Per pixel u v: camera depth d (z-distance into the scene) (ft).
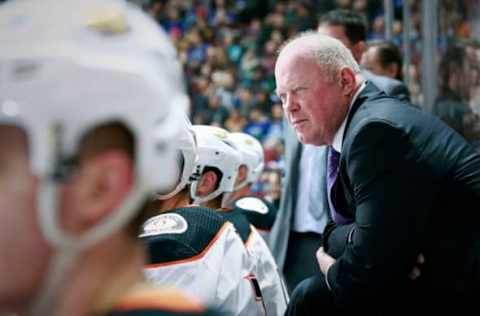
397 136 14.49
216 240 14.17
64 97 5.72
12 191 5.68
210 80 66.39
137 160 5.99
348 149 14.92
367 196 14.56
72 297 5.89
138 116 5.95
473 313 14.58
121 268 6.11
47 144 5.66
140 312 6.03
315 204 23.93
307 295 15.89
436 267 14.65
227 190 17.56
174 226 13.96
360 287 14.61
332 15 26.07
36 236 5.72
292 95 15.92
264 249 17.48
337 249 15.81
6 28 6.04
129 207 5.97
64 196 5.75
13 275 5.70
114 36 6.09
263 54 70.38
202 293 13.71
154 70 6.20
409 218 14.38
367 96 15.55
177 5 80.64
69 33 5.98
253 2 77.05
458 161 14.64
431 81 28.09
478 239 14.46
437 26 28.07
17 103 5.69
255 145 22.31
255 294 15.03
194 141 14.75
